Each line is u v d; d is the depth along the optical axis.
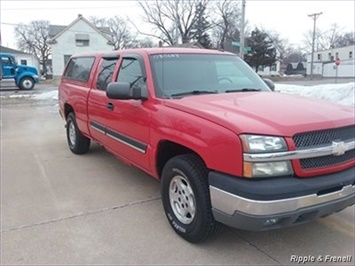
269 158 2.53
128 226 3.51
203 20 46.38
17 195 4.32
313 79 47.22
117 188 4.55
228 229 3.38
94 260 2.93
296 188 2.56
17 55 48.25
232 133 2.62
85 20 42.84
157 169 3.60
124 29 56.56
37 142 7.30
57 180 4.86
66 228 3.47
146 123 3.57
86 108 5.25
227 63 4.36
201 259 2.94
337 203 2.78
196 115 2.98
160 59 3.94
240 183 2.56
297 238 3.26
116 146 4.39
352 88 11.73
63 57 42.78
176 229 3.30
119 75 4.38
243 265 2.86
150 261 2.91
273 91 4.15
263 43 55.03
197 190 2.96
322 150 2.67
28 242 3.20
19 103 15.95
